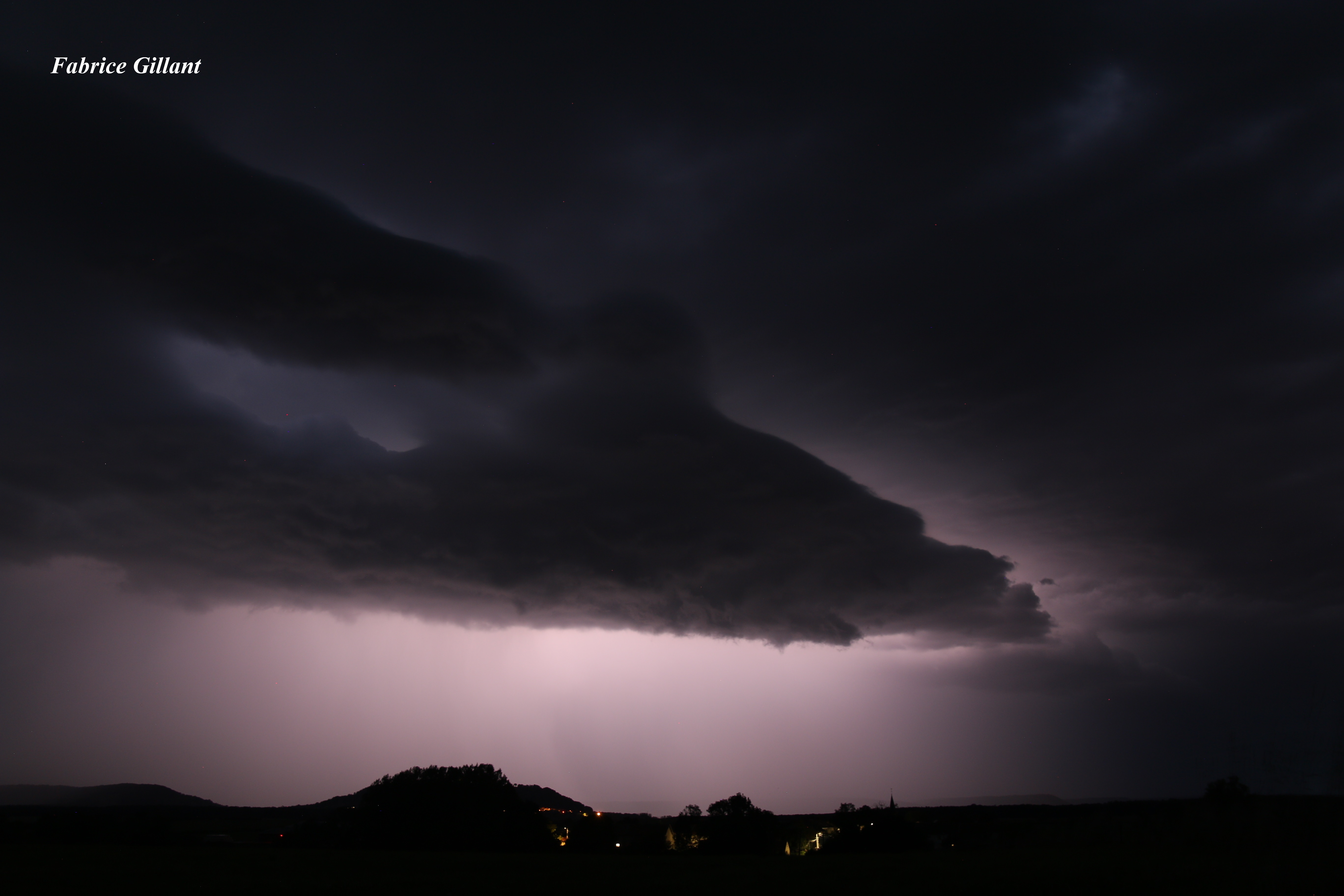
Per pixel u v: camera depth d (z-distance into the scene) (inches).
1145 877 1400.1
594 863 2493.8
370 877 1930.4
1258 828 1523.1
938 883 1537.9
